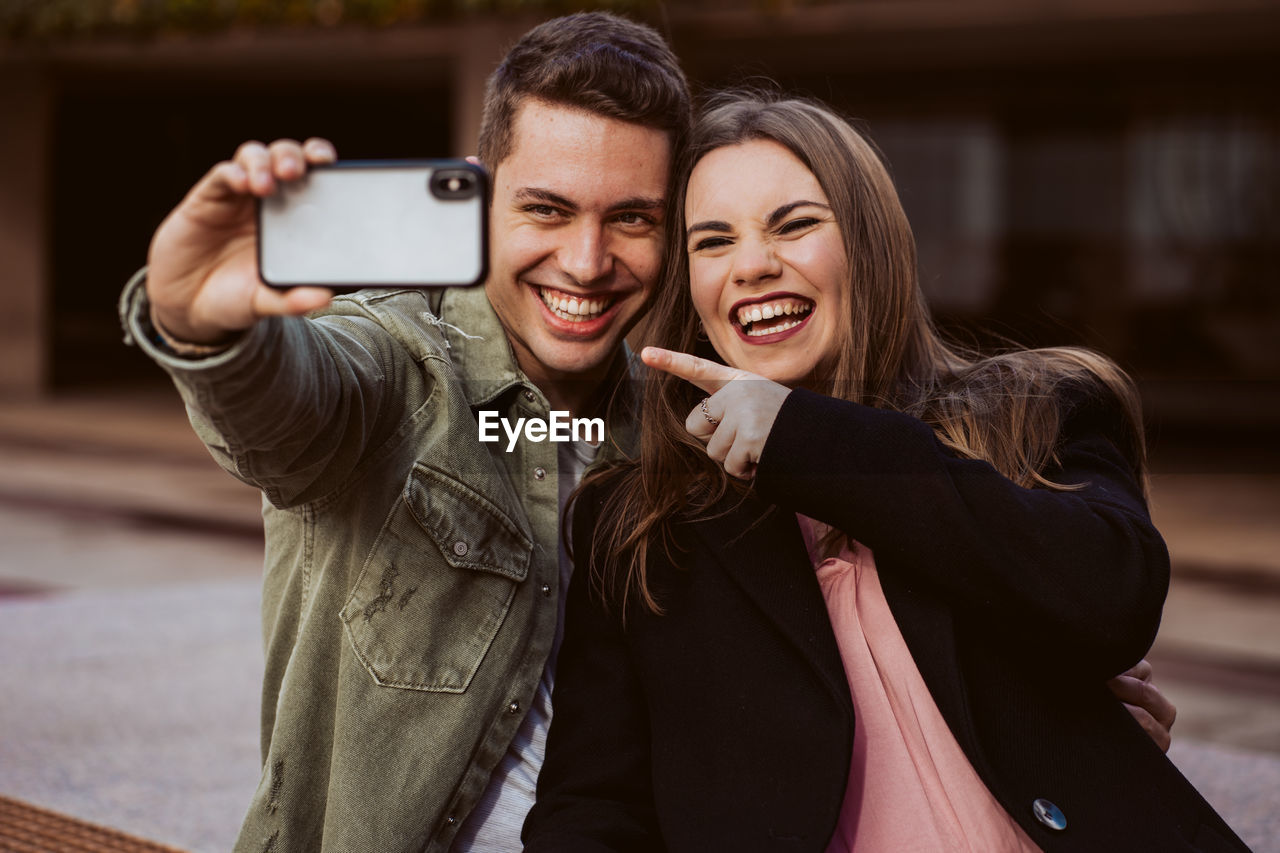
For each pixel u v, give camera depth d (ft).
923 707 4.70
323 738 5.19
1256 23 32.17
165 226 3.68
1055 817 4.44
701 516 5.15
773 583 4.91
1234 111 52.80
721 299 5.30
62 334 64.08
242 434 4.18
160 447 36.55
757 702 4.76
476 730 5.12
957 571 4.51
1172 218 55.98
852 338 5.24
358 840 4.97
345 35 37.19
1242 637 17.65
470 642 5.15
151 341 3.90
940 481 4.52
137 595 18.20
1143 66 43.24
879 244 5.26
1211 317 56.13
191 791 10.32
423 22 34.60
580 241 5.25
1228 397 49.49
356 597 5.07
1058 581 4.46
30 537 23.89
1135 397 5.47
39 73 45.96
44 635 15.56
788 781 4.60
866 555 5.01
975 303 57.11
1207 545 24.27
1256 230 55.21
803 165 5.21
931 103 52.75
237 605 17.54
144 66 43.91
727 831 4.58
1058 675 4.82
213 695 13.11
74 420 42.16
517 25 34.58
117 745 11.46
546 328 5.43
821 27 32.27
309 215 3.74
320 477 4.96
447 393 5.19
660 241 5.44
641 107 5.21
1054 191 56.49
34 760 10.99
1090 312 56.85
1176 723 13.66
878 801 4.63
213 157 60.13
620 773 4.98
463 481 5.14
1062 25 32.55
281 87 48.34
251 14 35.47
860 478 4.55
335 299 5.47
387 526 5.07
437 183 3.73
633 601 5.15
